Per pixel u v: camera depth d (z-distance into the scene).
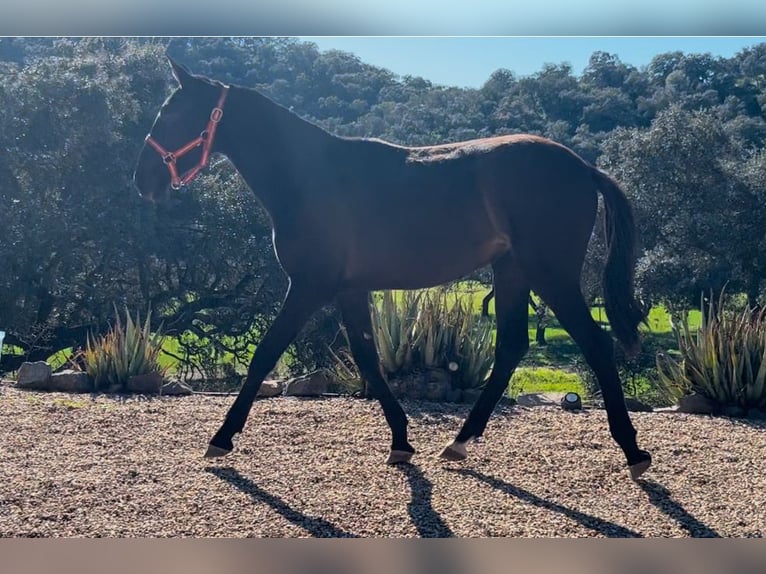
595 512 4.05
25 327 16.12
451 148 4.71
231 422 4.60
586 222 4.50
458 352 6.95
